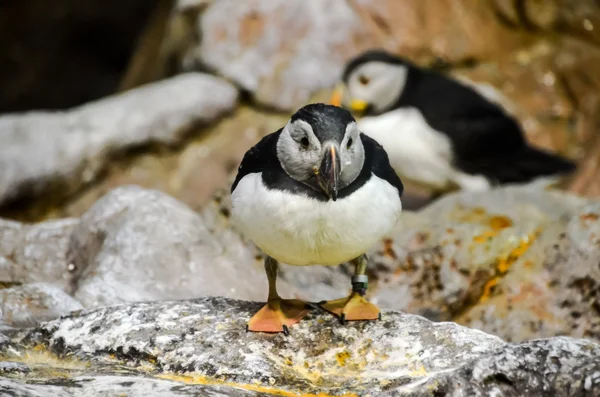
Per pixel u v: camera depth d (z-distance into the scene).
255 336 7.35
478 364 6.39
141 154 17.02
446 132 14.69
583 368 6.19
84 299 8.89
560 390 6.20
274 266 7.63
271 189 6.89
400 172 15.16
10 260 9.90
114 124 16.80
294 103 18.11
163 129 17.08
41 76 27.41
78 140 16.50
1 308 8.21
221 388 6.50
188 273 9.60
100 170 16.61
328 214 6.83
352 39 18.78
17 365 6.87
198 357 7.12
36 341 7.54
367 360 7.14
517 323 10.45
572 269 10.49
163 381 6.54
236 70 18.20
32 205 16.22
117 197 10.23
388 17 19.08
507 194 11.95
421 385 6.39
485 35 19.80
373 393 6.55
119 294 9.03
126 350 7.27
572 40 19.95
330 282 10.64
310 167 6.75
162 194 10.46
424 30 19.34
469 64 19.56
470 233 11.07
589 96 19.20
